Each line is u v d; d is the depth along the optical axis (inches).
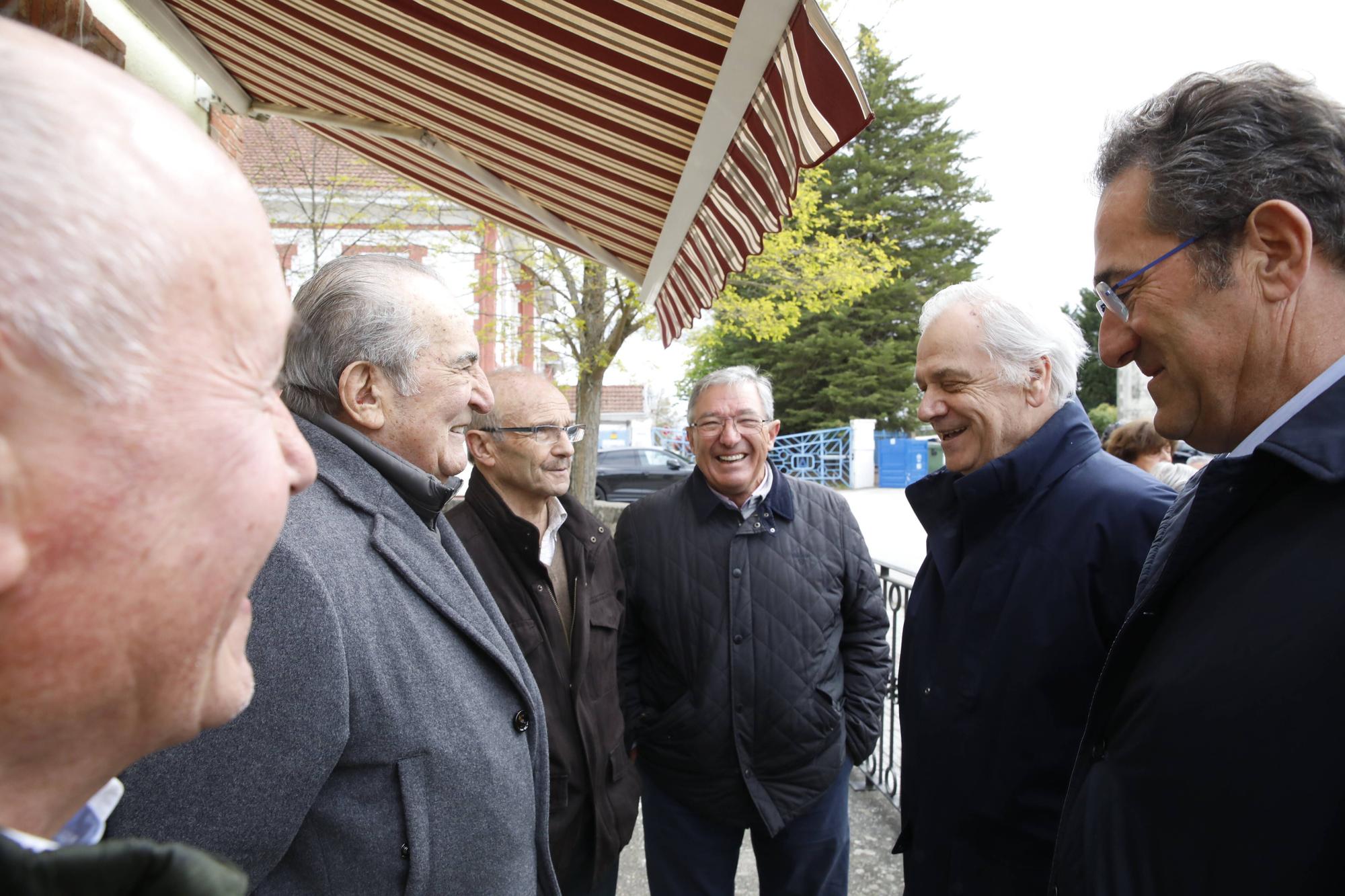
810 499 96.0
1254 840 30.9
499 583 72.4
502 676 49.3
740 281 293.7
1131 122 40.2
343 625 40.1
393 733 40.9
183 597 15.9
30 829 16.2
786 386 1085.1
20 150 13.0
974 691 61.6
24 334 12.9
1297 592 31.4
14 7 70.8
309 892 39.6
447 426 52.6
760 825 87.9
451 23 67.9
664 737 88.2
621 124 72.6
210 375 15.8
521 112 79.7
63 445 13.6
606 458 633.0
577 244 113.0
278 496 17.9
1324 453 31.4
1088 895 38.7
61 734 15.6
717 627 87.1
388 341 49.5
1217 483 35.3
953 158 1163.3
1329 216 33.9
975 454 67.2
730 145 61.3
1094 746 41.8
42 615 14.1
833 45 39.9
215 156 16.5
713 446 88.7
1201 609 35.4
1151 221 38.1
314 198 274.5
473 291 305.9
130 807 32.8
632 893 111.8
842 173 1135.0
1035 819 58.4
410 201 276.7
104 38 92.7
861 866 118.6
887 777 142.2
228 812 34.7
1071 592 58.0
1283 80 35.6
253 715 35.3
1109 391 1111.0
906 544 477.7
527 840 49.4
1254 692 31.4
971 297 67.1
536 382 80.4
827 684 88.2
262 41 87.6
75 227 13.2
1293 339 35.4
